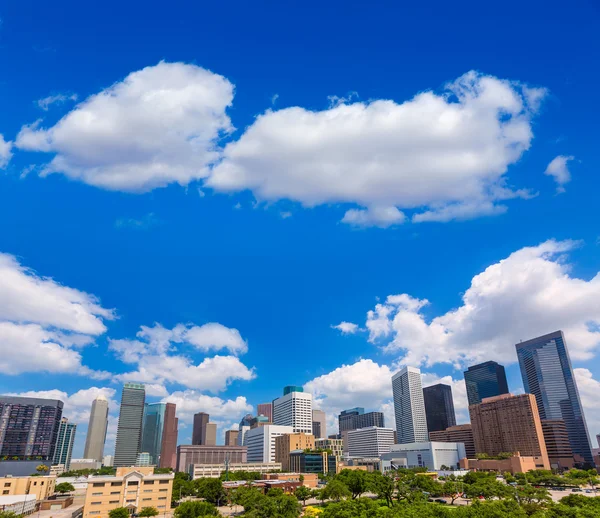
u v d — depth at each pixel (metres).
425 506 122.19
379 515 120.88
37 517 174.25
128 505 167.25
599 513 116.00
